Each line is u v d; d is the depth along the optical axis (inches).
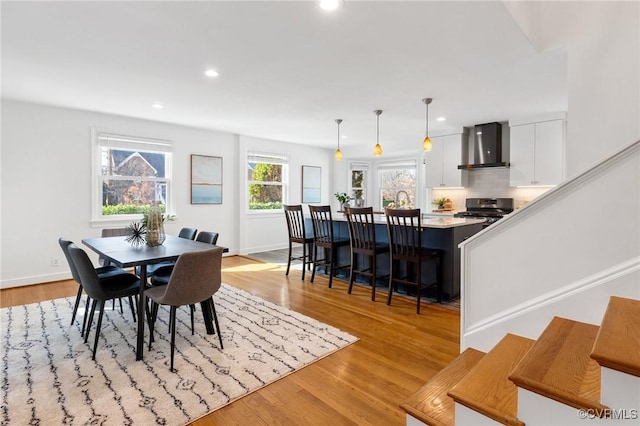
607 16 96.2
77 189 179.8
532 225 71.6
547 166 190.1
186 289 90.6
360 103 165.3
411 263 154.6
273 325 118.6
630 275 59.1
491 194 230.5
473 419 50.3
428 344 104.3
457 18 85.2
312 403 75.3
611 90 96.0
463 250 82.4
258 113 185.2
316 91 146.1
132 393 78.0
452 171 233.6
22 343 103.6
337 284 173.6
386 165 325.7
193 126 221.0
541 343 56.6
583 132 100.5
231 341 105.7
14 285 164.2
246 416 70.9
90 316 104.7
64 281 175.9
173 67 118.0
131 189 201.0
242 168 253.0
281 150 280.2
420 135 253.9
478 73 124.1
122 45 100.6
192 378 84.5
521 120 198.8
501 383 55.1
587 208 64.4
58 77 128.2
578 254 65.8
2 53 106.3
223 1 77.9
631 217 59.6
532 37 100.3
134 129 198.8
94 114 183.9
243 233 256.4
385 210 138.9
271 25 88.8
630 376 39.4
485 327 78.2
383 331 114.2
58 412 71.2
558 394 43.1
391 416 70.8
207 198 234.2
